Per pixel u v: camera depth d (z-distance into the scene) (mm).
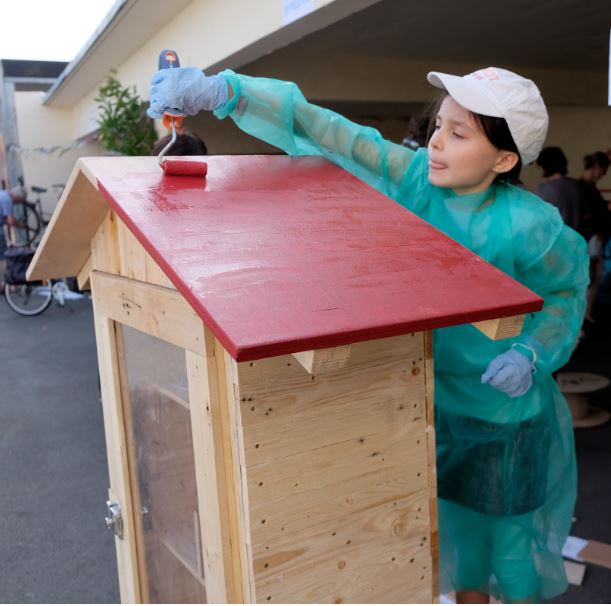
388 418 1057
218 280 816
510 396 1343
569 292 1438
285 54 5695
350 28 4801
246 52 3656
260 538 948
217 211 1004
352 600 1063
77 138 10570
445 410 1477
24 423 4082
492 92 1236
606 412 3744
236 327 731
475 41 5324
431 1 4043
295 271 876
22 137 10672
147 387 1248
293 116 1357
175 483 1194
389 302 854
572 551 2334
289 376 937
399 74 6160
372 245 1000
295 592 998
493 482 1438
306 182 1205
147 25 4902
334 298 832
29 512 2926
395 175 1457
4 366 5438
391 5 4125
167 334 1049
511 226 1327
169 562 1292
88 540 2666
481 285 956
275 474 949
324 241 978
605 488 2854
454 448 1483
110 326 1326
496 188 1399
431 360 1098
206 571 1070
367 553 1068
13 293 8570
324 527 1011
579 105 7473
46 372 5215
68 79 7695
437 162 1333
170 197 1024
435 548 1160
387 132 7934
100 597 2277
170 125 1238
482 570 1567
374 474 1056
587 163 4949
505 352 1330
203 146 1951
